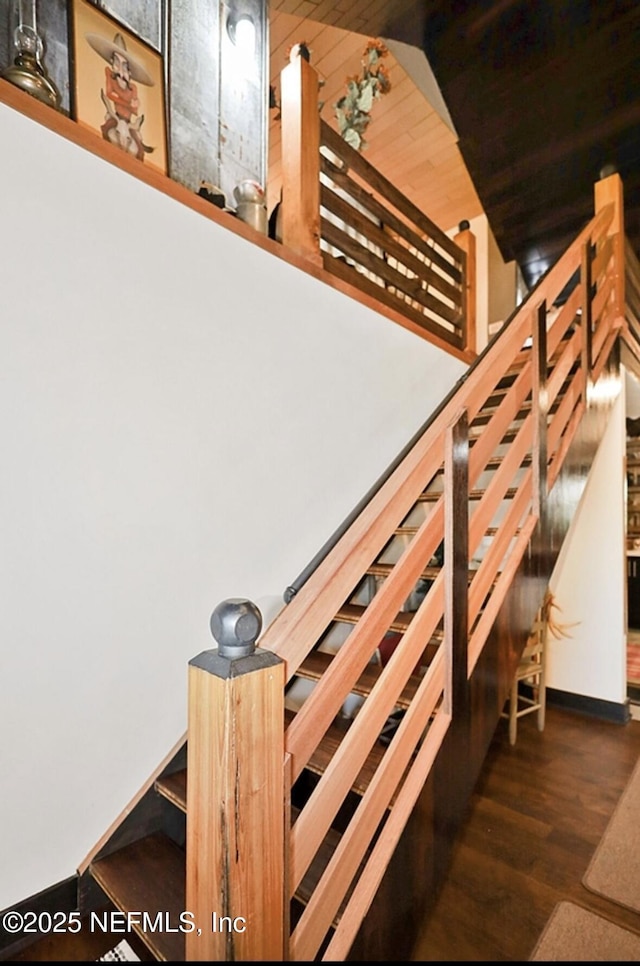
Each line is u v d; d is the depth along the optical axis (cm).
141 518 150
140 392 149
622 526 294
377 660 198
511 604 171
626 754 251
